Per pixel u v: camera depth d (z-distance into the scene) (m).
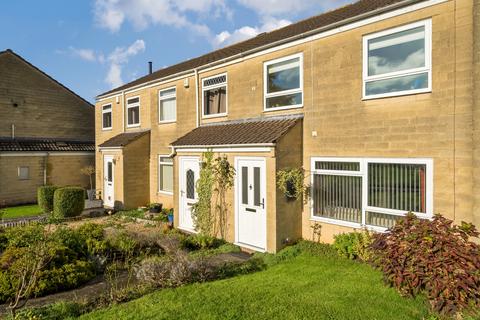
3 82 20.61
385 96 7.79
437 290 5.04
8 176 19.42
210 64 12.80
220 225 10.56
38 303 6.07
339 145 8.72
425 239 5.32
